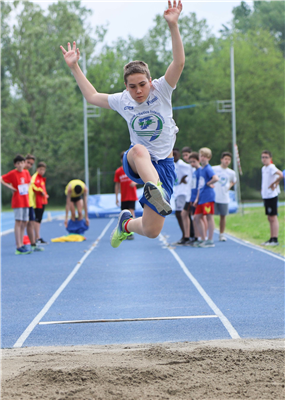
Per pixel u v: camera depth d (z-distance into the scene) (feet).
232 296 26.96
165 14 15.02
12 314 24.41
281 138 197.77
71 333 20.47
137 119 15.70
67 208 62.39
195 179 50.65
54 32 214.69
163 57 218.38
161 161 16.19
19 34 201.26
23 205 49.78
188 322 21.57
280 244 49.24
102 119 223.51
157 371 13.44
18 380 13.14
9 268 40.50
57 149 220.84
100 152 228.63
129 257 44.83
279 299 25.90
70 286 31.58
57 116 207.92
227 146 205.05
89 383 12.80
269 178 47.80
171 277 33.58
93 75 221.25
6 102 208.64
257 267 36.73
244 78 193.98
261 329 20.04
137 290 29.48
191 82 216.13
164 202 14.23
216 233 66.23
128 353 15.92
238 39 206.39
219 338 18.83
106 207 114.42
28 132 222.48
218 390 12.06
